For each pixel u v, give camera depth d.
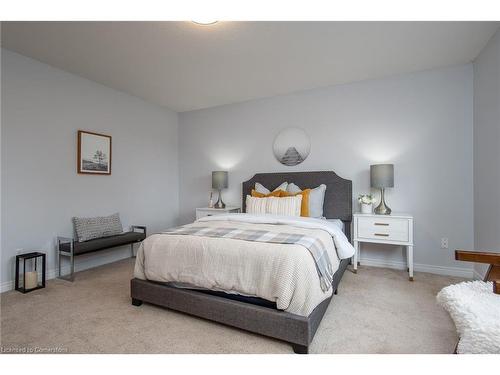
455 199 2.84
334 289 2.12
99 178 3.32
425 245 2.97
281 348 1.56
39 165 2.71
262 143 3.90
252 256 1.69
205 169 4.37
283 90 3.58
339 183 3.31
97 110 3.29
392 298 2.26
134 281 2.12
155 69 2.92
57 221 2.87
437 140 2.92
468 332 1.07
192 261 1.87
